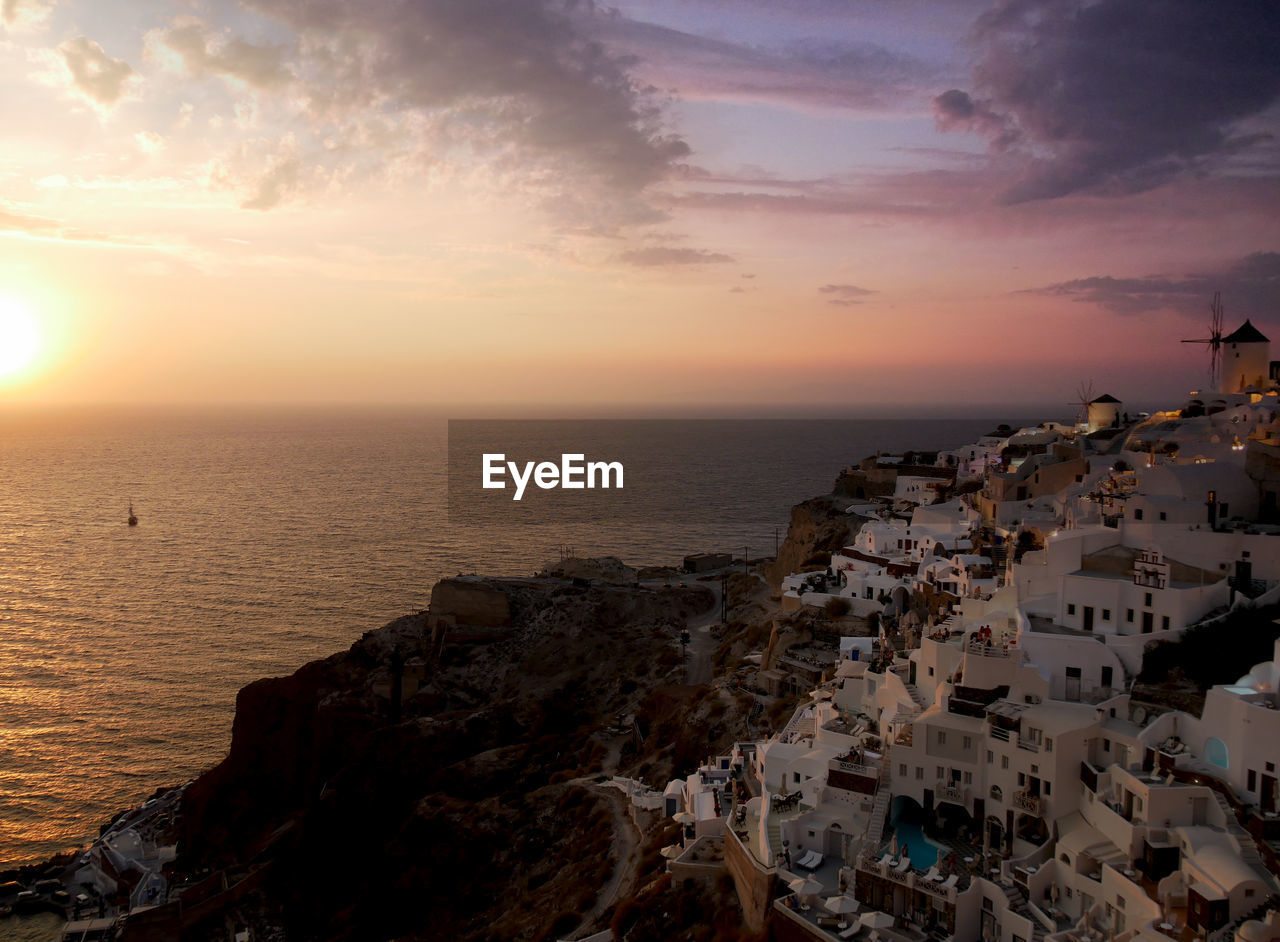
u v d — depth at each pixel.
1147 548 67.75
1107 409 142.25
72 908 119.06
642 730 125.25
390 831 130.50
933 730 64.00
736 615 166.62
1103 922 50.50
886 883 56.25
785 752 73.69
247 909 120.50
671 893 70.62
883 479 181.00
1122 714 59.44
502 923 87.44
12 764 157.00
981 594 82.81
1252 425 94.56
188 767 157.12
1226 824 49.38
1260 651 58.22
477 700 154.50
